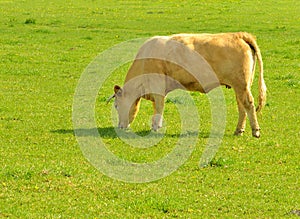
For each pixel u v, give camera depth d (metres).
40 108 33.69
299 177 23.09
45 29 64.19
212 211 19.92
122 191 21.52
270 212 19.89
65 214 19.48
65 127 29.81
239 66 27.53
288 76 42.81
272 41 57.31
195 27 66.44
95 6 84.56
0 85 39.38
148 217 19.44
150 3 87.44
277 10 78.62
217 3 86.44
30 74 42.94
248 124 30.64
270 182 22.52
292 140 27.84
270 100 36.19
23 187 21.59
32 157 24.98
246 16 73.88
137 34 61.94
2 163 24.09
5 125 29.94
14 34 60.72
